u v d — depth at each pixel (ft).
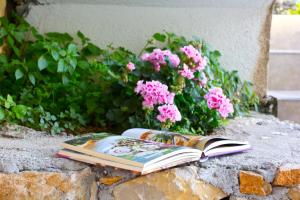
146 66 5.24
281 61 7.29
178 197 3.95
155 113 5.01
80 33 6.37
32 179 4.03
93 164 4.03
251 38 6.59
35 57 6.13
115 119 5.16
